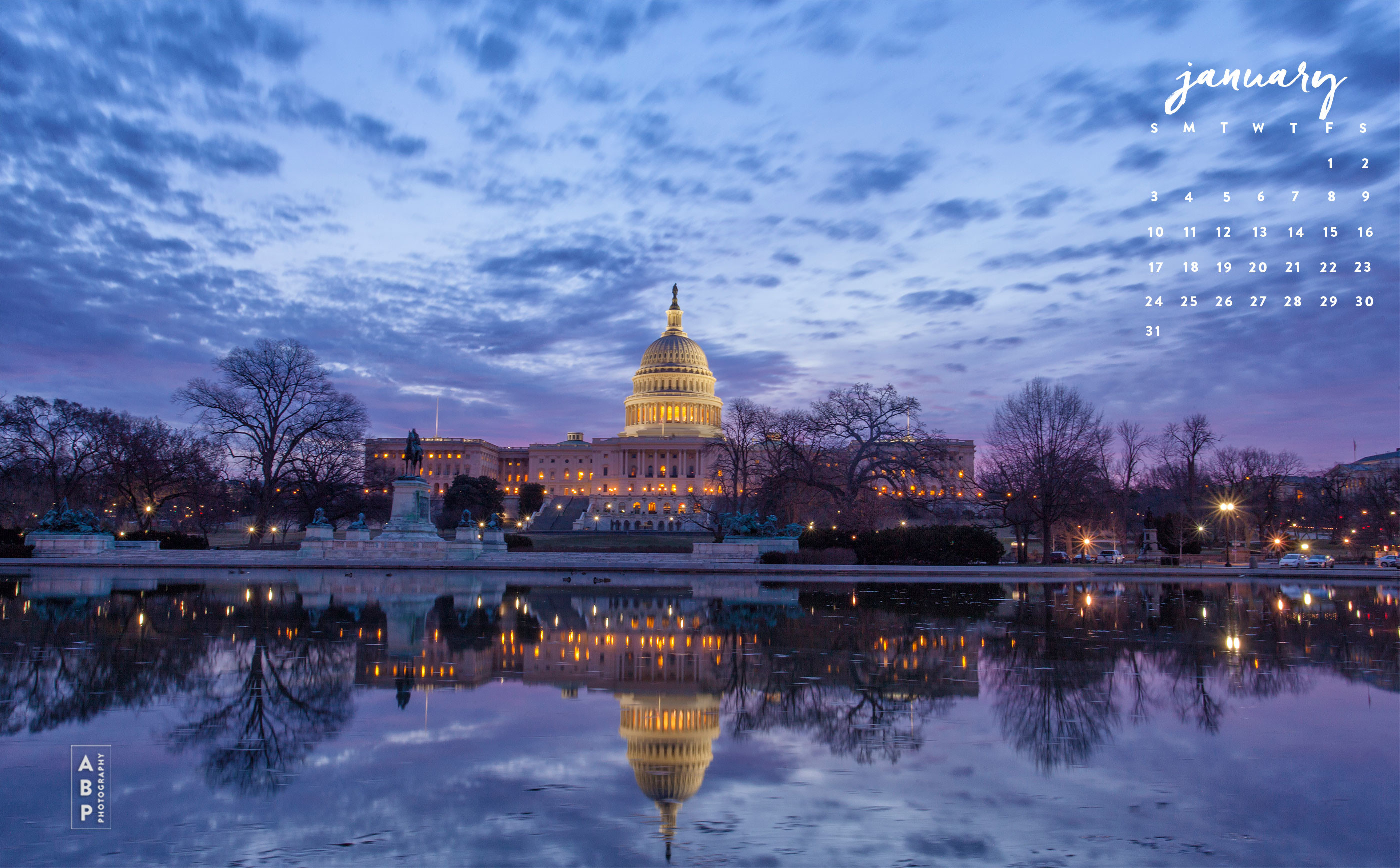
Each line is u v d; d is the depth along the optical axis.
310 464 85.19
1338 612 32.31
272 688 16.64
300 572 52.75
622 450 188.62
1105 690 16.98
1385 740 13.35
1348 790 11.05
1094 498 78.06
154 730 13.68
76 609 29.86
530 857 8.98
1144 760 12.30
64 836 9.50
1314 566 67.75
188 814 10.17
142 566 56.72
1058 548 93.50
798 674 18.52
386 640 22.77
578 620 27.67
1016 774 11.73
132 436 89.31
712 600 35.84
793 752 12.79
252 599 34.06
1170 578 54.25
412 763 12.11
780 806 10.50
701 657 20.62
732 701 15.94
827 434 84.69
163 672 18.16
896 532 69.12
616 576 52.62
